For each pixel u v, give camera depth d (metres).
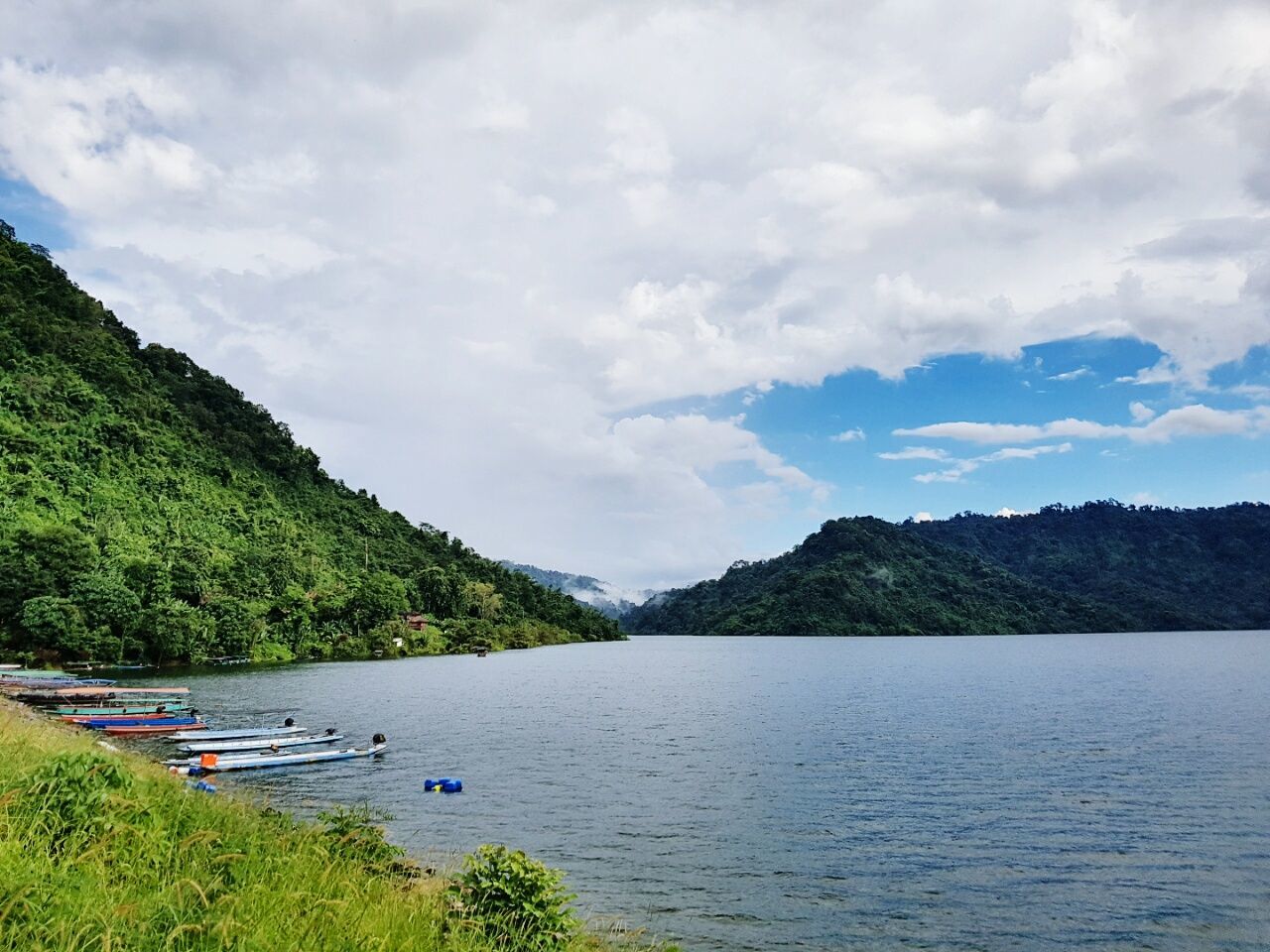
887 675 117.56
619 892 24.91
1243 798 37.88
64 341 184.12
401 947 10.79
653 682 106.56
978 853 29.45
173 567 125.38
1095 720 65.94
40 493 132.38
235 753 46.97
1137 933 22.61
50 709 55.56
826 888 25.73
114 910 9.03
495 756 48.91
